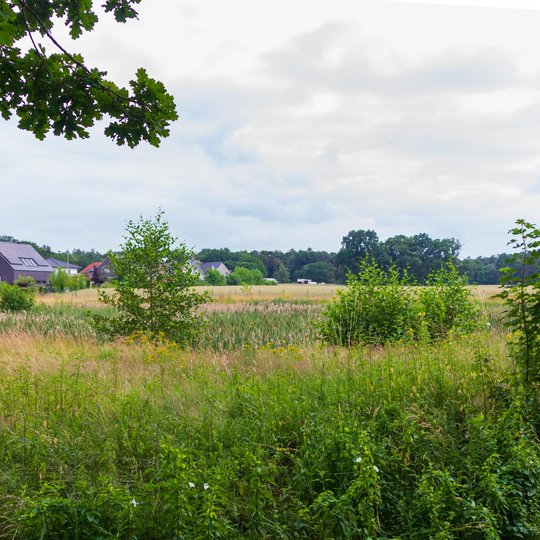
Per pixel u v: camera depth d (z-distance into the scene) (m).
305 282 104.94
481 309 13.46
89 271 84.94
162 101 5.96
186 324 13.78
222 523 3.74
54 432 5.31
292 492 4.32
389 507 4.23
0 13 4.27
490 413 5.49
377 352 8.71
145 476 4.48
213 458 4.56
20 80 5.76
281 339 15.10
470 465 4.50
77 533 3.48
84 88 5.80
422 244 66.38
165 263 13.89
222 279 83.75
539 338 6.02
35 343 13.73
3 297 27.03
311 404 5.91
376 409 5.28
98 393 6.50
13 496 3.92
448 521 3.90
